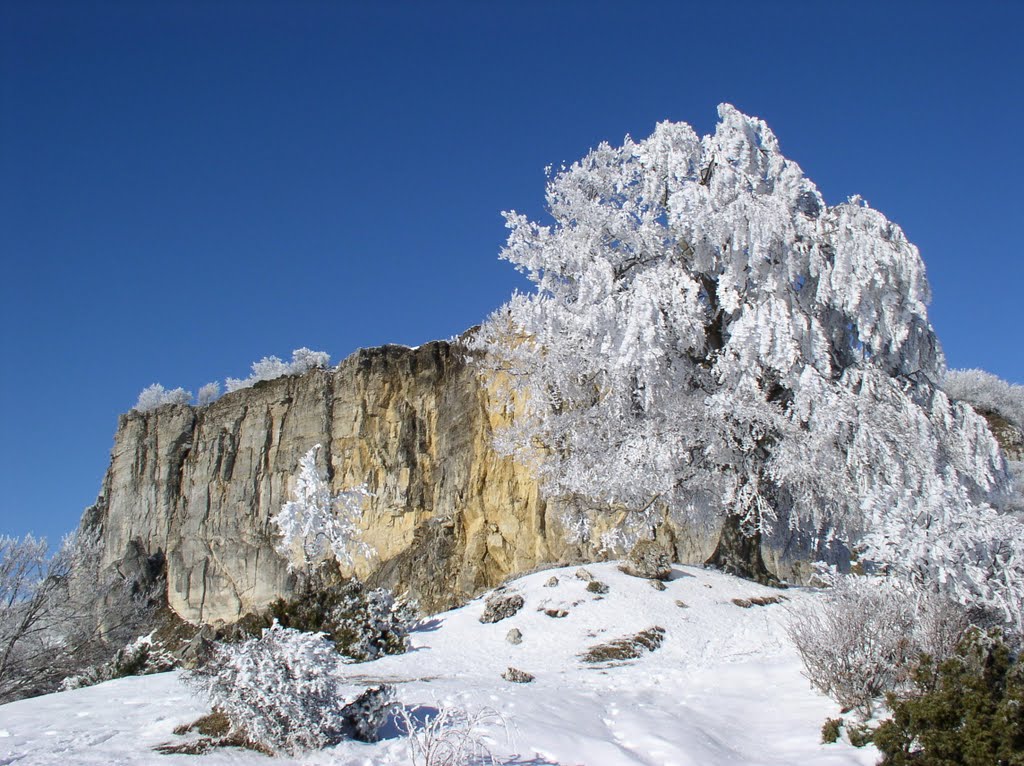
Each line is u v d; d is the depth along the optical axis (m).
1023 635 10.66
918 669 8.71
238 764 7.09
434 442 38.94
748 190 20.61
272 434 45.00
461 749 7.06
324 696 7.69
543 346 22.73
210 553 44.62
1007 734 7.33
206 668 8.21
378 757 7.38
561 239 22.16
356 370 42.16
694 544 26.86
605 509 22.73
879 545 12.29
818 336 18.58
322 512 18.52
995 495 19.28
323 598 14.74
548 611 16.19
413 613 16.83
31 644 20.02
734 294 18.97
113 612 25.31
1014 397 34.25
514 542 34.19
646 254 21.67
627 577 18.11
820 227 19.73
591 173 23.11
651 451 18.81
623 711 9.70
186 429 49.12
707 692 11.51
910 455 17.88
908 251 19.36
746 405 18.34
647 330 18.61
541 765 7.45
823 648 10.16
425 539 36.31
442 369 40.34
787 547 22.44
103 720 8.42
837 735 8.86
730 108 21.50
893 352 19.52
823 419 17.80
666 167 21.56
